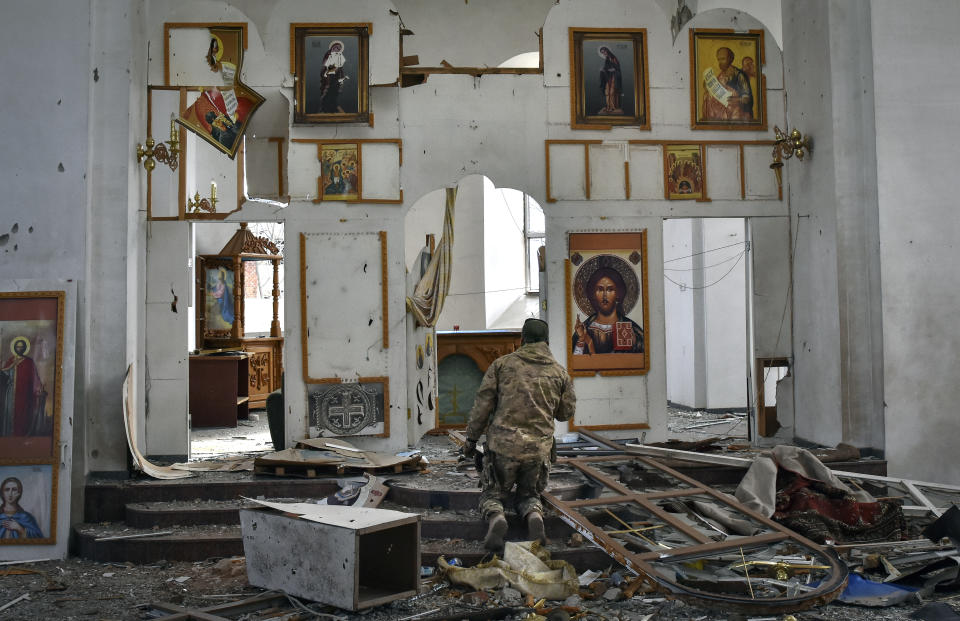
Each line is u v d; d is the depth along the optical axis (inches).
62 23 296.0
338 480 299.9
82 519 288.8
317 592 204.5
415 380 387.2
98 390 309.6
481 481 243.9
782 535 231.9
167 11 358.3
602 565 237.5
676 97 376.8
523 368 245.1
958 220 340.5
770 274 386.0
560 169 372.2
